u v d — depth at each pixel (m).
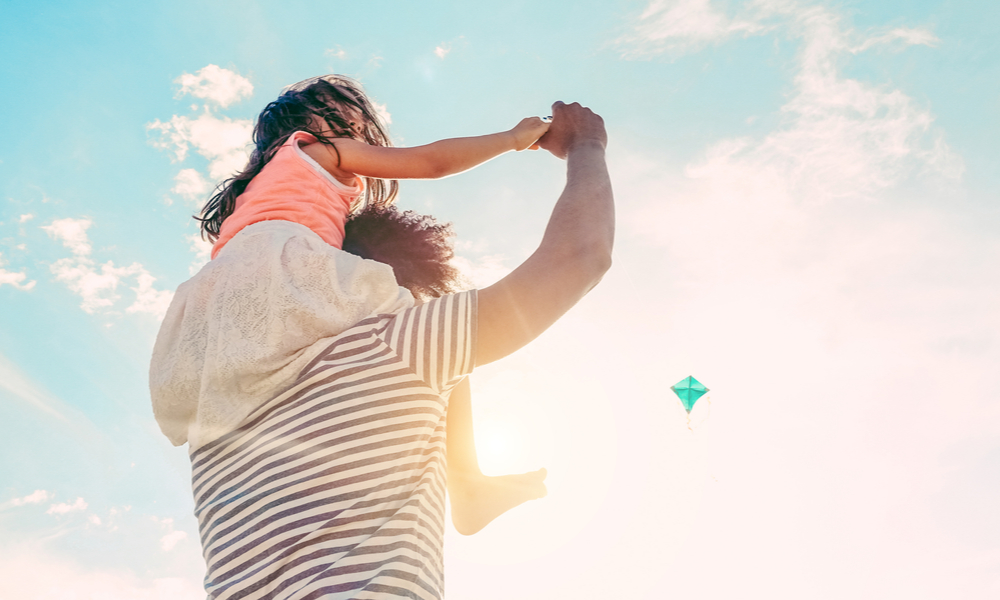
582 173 1.15
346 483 0.78
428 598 0.77
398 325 0.87
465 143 1.35
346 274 0.98
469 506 1.36
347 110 1.78
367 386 0.83
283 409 0.83
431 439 0.88
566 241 0.98
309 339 0.88
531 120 1.39
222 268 1.02
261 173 1.28
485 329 0.86
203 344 0.95
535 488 1.43
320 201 1.22
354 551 0.74
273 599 0.72
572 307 0.94
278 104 1.70
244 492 0.79
